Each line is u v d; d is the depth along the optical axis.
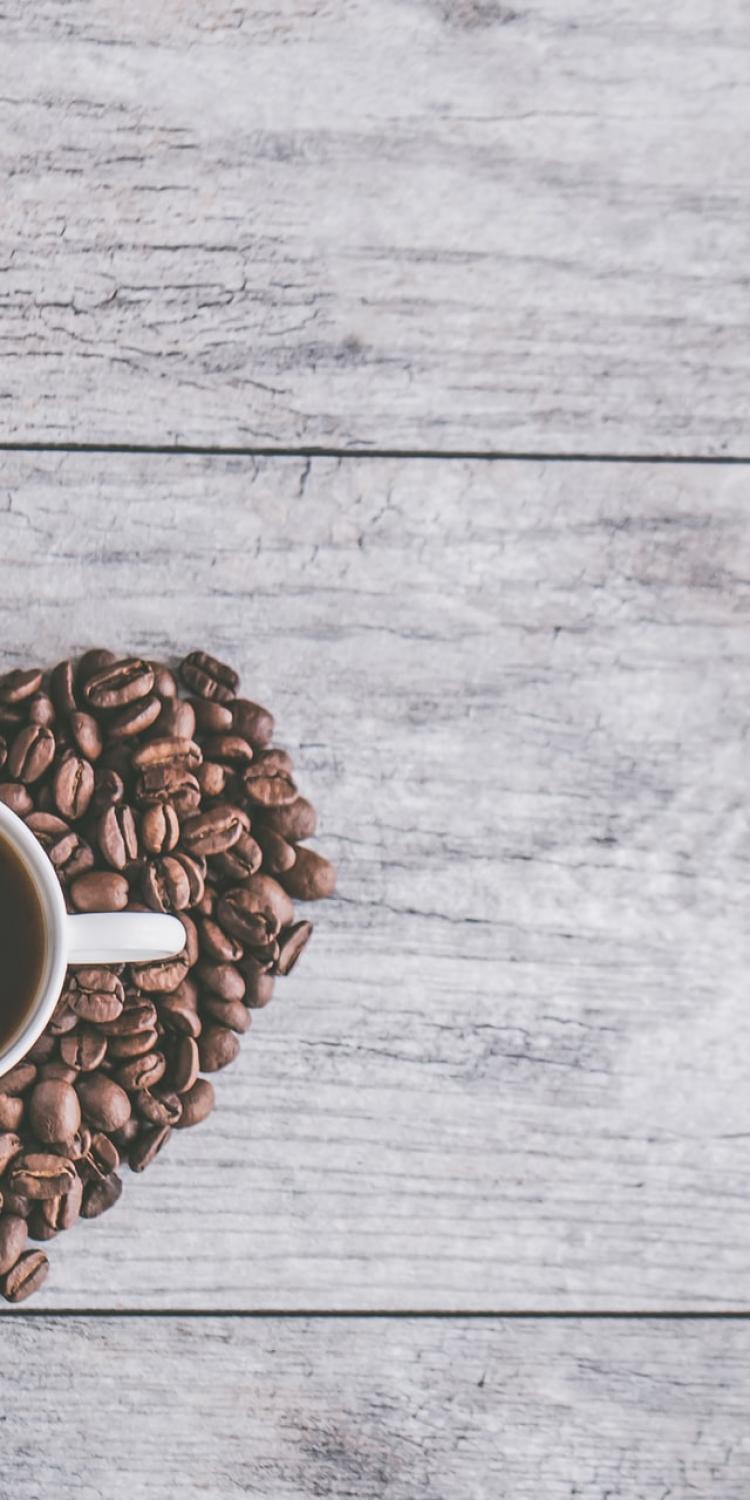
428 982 0.64
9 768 0.61
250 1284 0.63
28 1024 0.59
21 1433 0.63
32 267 0.63
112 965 0.61
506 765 0.64
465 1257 0.64
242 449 0.64
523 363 0.64
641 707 0.64
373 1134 0.64
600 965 0.64
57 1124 0.61
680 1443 0.64
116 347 0.63
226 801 0.62
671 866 0.64
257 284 0.64
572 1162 0.64
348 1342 0.64
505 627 0.64
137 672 0.62
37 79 0.63
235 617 0.64
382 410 0.64
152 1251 0.63
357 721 0.64
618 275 0.64
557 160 0.64
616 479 0.64
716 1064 0.64
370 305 0.64
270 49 0.64
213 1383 0.63
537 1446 0.64
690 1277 0.64
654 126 0.64
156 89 0.64
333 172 0.64
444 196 0.64
